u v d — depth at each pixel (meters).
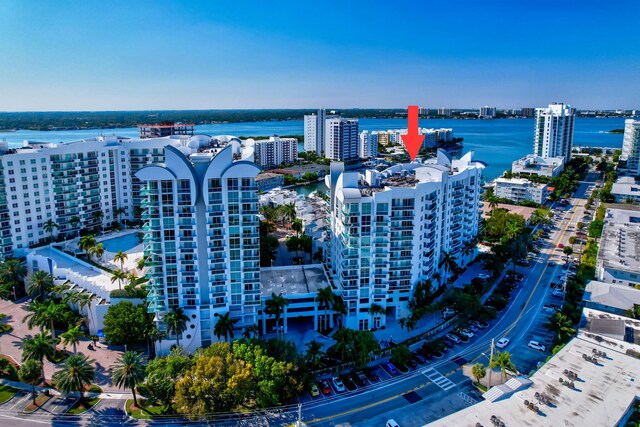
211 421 99.62
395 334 136.00
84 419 100.75
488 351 127.75
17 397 108.00
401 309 143.25
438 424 87.56
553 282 173.50
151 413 102.56
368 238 133.38
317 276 150.12
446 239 166.12
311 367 117.75
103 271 158.38
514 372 112.31
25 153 182.50
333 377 115.06
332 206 151.38
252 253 123.69
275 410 103.31
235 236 122.19
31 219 187.00
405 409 104.38
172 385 102.50
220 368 100.62
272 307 127.56
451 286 162.62
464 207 180.62
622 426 89.75
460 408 104.62
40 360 109.19
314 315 137.38
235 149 147.25
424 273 146.25
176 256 120.88
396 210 135.25
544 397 94.00
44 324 123.50
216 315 125.88
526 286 170.25
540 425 87.12
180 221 119.44
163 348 124.50
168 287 122.31
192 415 98.62
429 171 157.38
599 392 96.69
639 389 97.69
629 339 118.69
